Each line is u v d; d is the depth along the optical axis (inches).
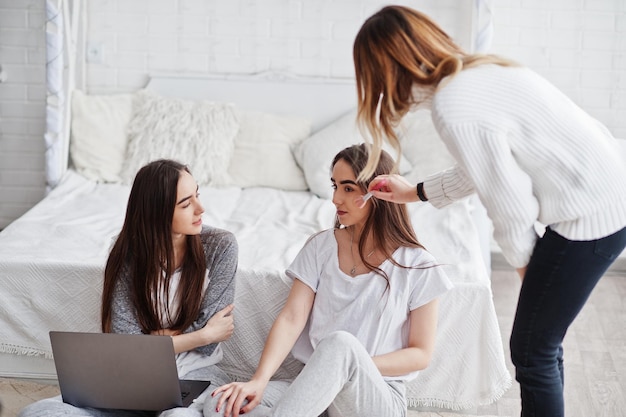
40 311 110.7
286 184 159.6
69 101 162.2
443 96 76.8
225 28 168.4
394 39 77.4
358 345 83.2
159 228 96.2
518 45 163.8
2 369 114.0
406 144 156.9
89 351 88.4
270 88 167.9
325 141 158.4
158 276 97.3
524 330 84.3
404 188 92.9
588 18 161.9
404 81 78.4
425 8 164.7
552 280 81.7
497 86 77.5
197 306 99.2
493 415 108.8
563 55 163.5
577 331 134.7
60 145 158.1
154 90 168.7
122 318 97.1
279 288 106.9
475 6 152.4
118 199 148.5
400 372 91.4
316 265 97.6
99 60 169.8
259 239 127.3
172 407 90.2
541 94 78.3
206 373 99.6
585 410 110.0
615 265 159.6
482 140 76.2
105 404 91.1
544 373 84.6
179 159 158.2
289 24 167.5
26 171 173.2
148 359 87.6
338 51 167.9
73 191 152.0
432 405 108.0
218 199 149.7
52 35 153.6
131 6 168.1
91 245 122.2
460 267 112.3
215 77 168.7
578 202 78.9
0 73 167.6
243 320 108.0
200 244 99.8
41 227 129.3
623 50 162.2
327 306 96.0
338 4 166.4
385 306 93.6
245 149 161.3
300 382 81.4
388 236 95.0
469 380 106.4
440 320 104.9
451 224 133.0
